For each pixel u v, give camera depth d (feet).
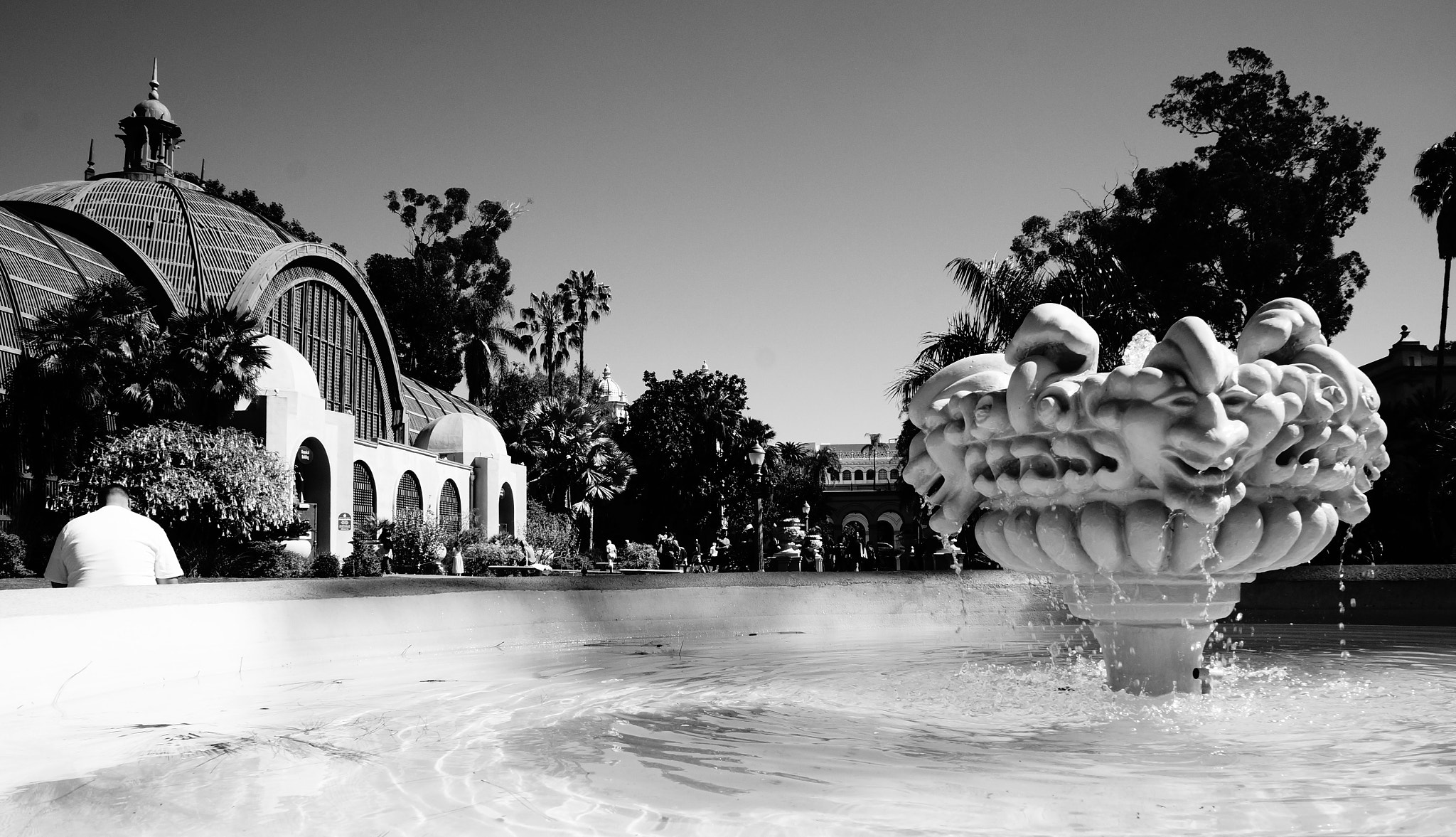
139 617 17.40
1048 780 9.70
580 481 168.45
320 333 125.90
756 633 27.91
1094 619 16.21
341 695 16.17
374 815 8.84
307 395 95.35
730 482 176.96
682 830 8.23
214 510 75.20
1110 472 14.32
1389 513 80.64
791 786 9.63
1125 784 9.51
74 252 108.47
